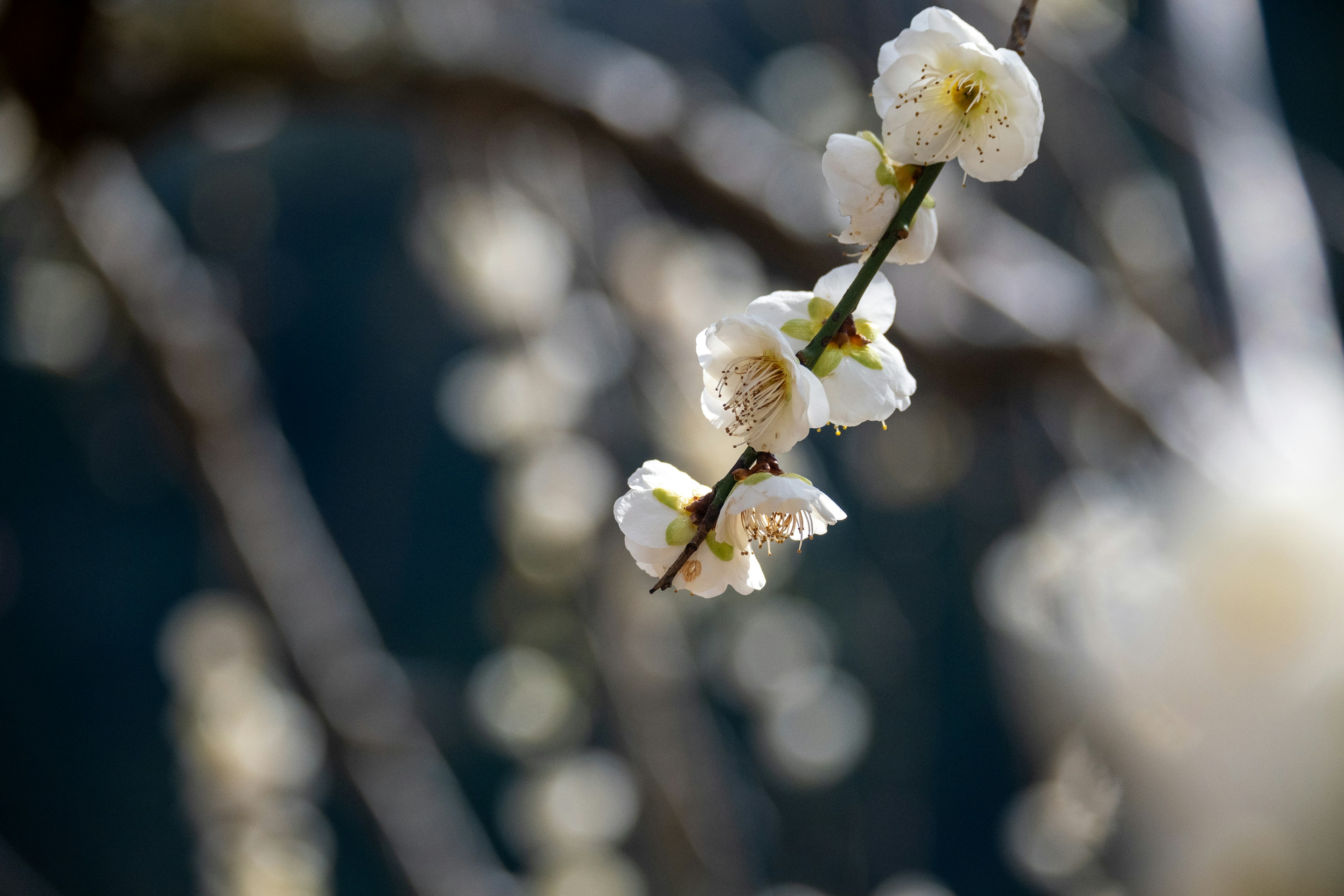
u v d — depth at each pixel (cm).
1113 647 155
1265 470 152
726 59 250
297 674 233
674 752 231
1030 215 220
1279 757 127
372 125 262
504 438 252
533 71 188
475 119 193
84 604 373
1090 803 150
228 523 230
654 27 242
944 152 93
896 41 94
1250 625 133
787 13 247
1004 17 186
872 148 94
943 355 189
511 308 236
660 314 228
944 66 94
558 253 238
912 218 94
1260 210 174
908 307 188
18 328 244
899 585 252
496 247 231
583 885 245
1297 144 214
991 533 216
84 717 368
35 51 158
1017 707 189
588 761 256
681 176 194
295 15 176
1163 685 140
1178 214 189
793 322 94
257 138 205
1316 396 161
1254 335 169
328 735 233
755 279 240
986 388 192
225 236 237
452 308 250
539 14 201
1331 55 261
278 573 234
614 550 241
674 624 244
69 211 199
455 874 240
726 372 94
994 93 93
